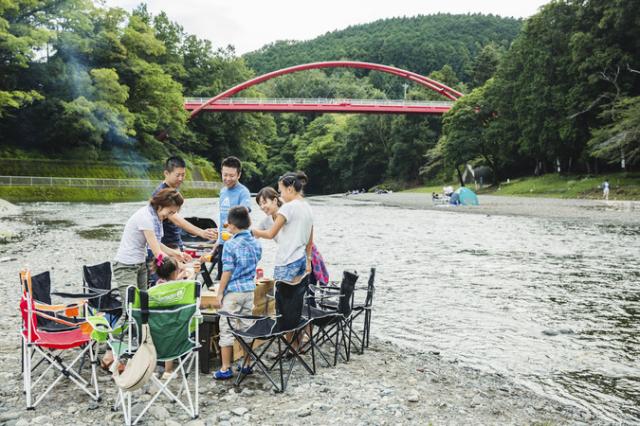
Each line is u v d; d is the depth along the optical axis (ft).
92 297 16.76
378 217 97.30
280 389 15.26
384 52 570.05
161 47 173.78
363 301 29.60
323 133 357.00
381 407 14.20
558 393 16.87
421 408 14.39
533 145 171.83
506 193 175.01
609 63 138.92
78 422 12.79
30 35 122.93
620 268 40.73
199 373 16.69
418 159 289.12
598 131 137.49
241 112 243.81
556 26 161.68
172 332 12.94
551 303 29.22
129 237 15.75
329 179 351.46
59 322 14.20
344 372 17.22
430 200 171.63
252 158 264.11
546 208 109.70
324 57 591.37
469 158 206.08
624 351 21.15
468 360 19.90
